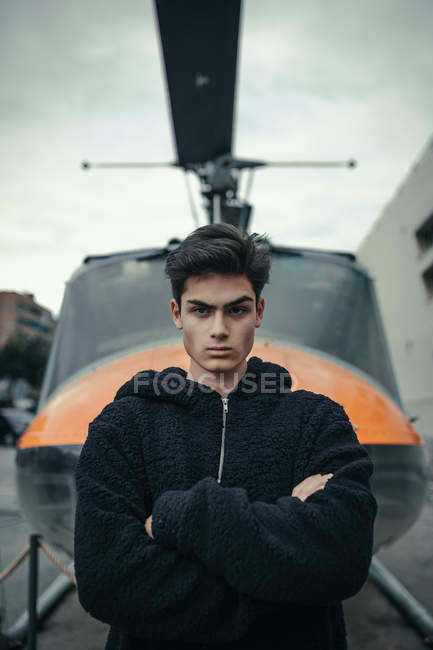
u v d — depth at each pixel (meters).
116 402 1.04
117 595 0.85
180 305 1.01
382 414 2.20
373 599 3.31
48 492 2.07
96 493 0.91
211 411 1.00
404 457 2.13
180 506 0.85
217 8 4.18
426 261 13.66
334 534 0.85
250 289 0.98
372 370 2.67
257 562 0.81
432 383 13.18
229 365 0.97
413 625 2.90
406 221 14.82
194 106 5.26
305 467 0.96
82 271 2.98
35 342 41.94
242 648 0.90
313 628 0.92
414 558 4.19
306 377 2.19
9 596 3.44
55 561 2.36
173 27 4.38
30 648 2.36
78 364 2.58
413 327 14.53
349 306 2.79
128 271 2.88
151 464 0.96
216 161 5.22
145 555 0.85
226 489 0.86
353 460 0.96
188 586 0.84
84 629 2.92
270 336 2.54
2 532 5.01
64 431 2.07
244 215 5.05
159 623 0.85
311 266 2.92
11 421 14.08
